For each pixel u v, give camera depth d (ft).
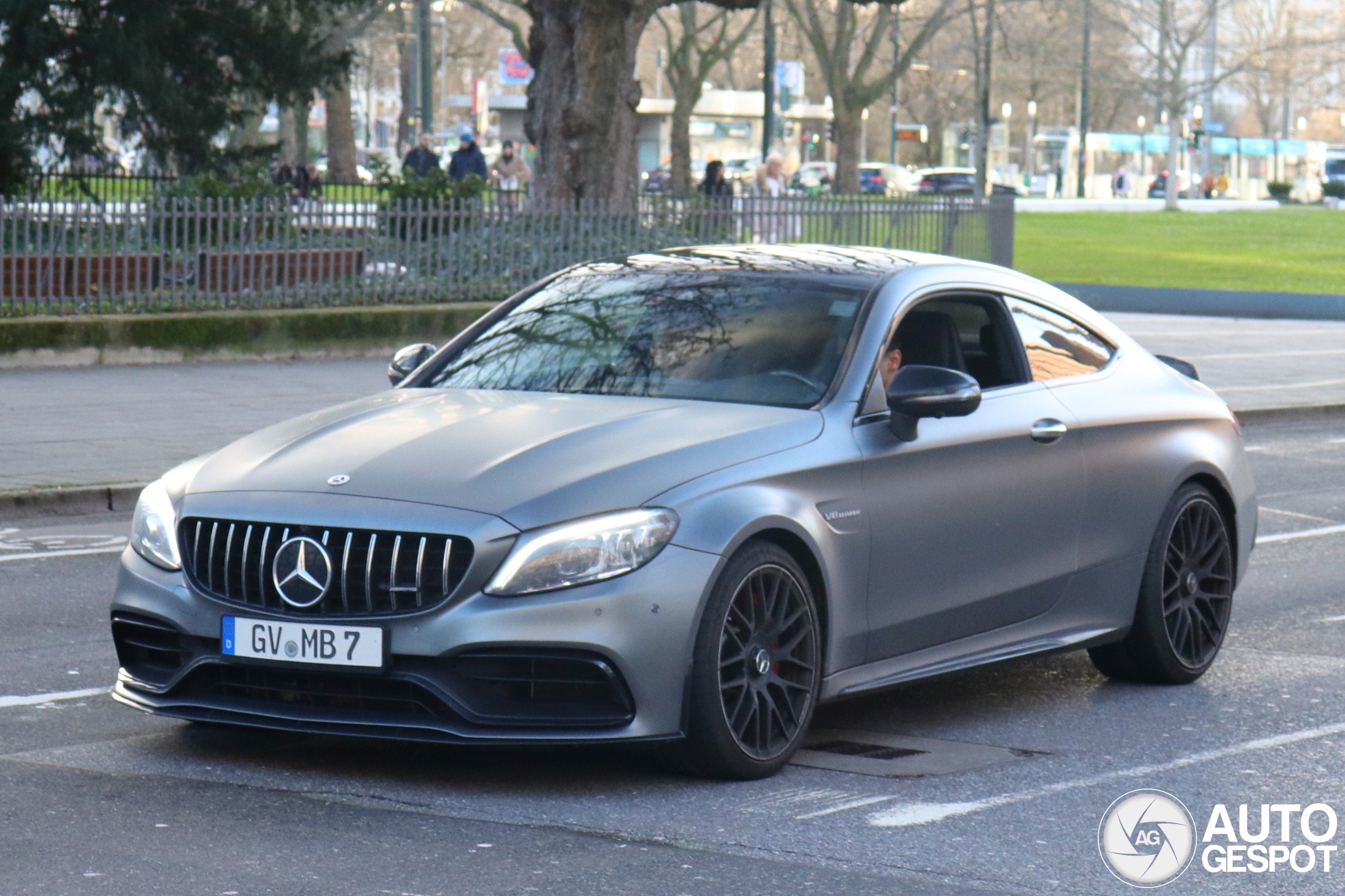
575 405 28.60
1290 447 75.92
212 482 27.14
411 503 25.38
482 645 24.68
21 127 101.65
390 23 282.56
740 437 27.25
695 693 25.84
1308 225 280.10
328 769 27.30
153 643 27.17
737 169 397.39
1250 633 40.29
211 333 89.10
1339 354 110.52
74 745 28.81
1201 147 408.05
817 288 31.17
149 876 22.16
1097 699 33.55
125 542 49.78
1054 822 25.39
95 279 87.25
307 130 284.00
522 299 33.60
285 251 92.12
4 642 37.06
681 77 284.82
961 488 29.99
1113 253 205.57
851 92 305.73
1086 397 33.27
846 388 29.04
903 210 114.52
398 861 22.85
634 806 25.53
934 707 32.68
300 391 78.89
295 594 25.49
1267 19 400.06
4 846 23.35
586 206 100.63
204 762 27.73
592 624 24.85
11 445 61.93
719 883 22.30
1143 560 33.96
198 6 110.63
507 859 23.00
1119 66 358.23
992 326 32.58
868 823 25.07
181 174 113.80
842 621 28.09
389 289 95.81
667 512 25.64
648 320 31.22
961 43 307.37
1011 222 120.47
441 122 451.53
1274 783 27.81
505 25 278.05
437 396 29.91
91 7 105.29
